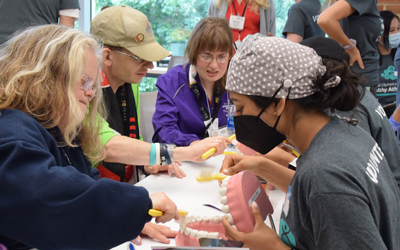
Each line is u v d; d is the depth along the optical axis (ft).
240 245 2.95
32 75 2.62
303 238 2.72
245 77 2.79
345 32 8.63
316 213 2.37
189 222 3.43
